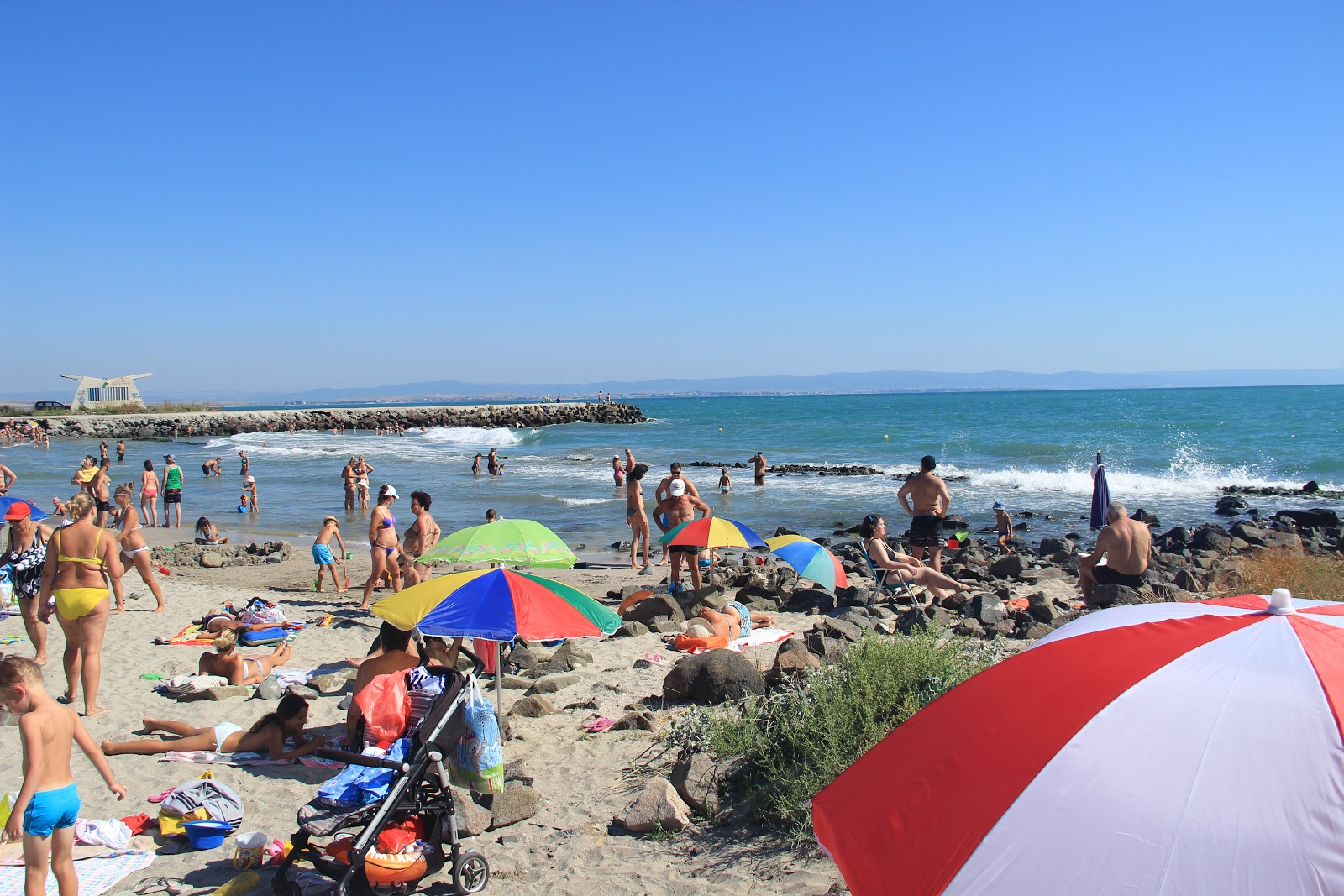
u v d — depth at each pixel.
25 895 4.03
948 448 43.91
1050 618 9.81
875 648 5.83
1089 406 93.38
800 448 47.56
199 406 91.12
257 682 8.22
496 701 7.40
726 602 11.30
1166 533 18.80
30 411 76.19
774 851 4.57
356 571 15.42
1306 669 2.33
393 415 80.12
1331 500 24.48
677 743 6.02
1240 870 2.01
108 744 6.35
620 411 88.81
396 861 4.32
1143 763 2.22
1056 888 2.12
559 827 5.12
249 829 5.17
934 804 2.42
